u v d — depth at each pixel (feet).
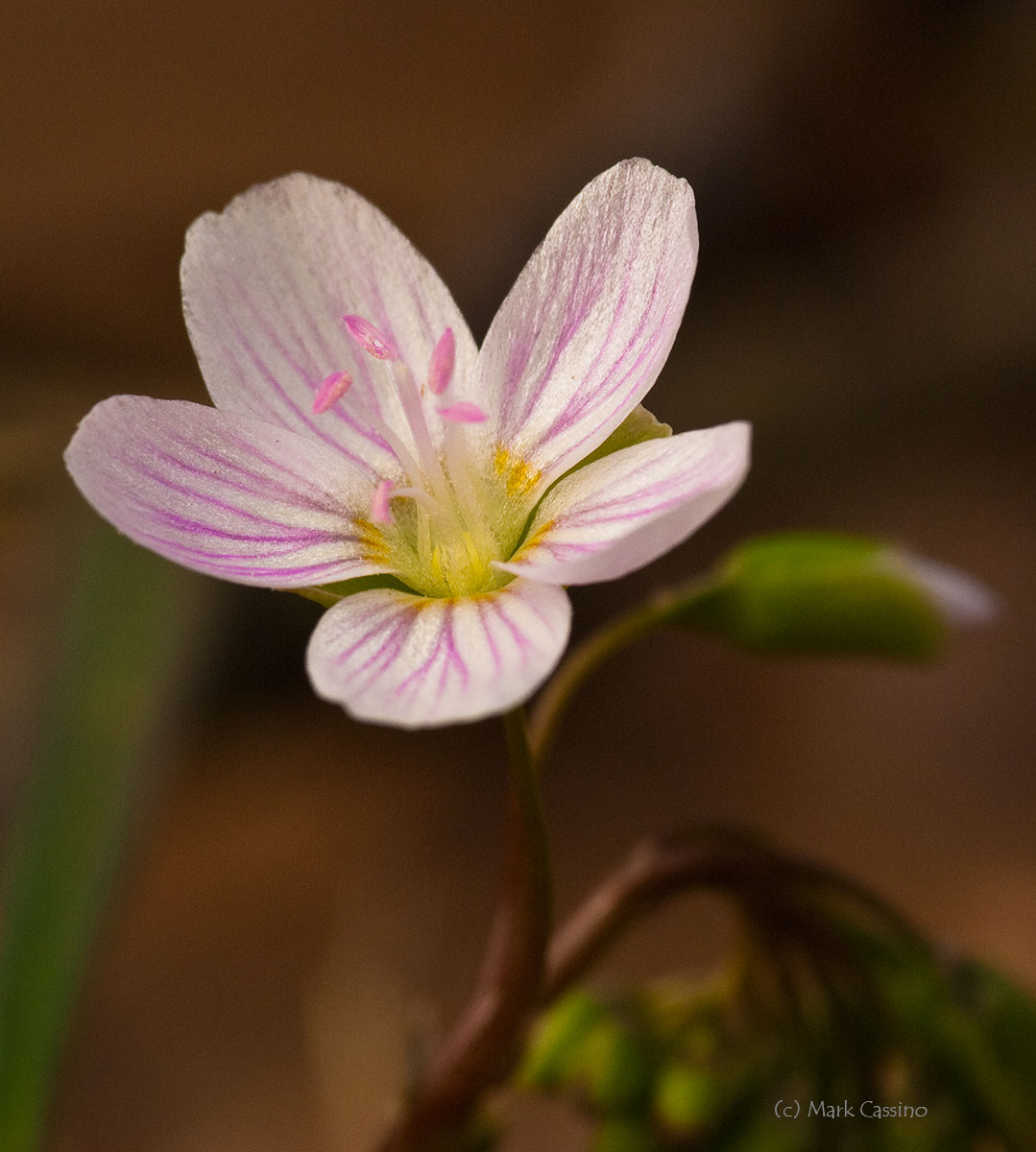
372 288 0.28
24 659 0.40
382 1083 0.47
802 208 0.62
